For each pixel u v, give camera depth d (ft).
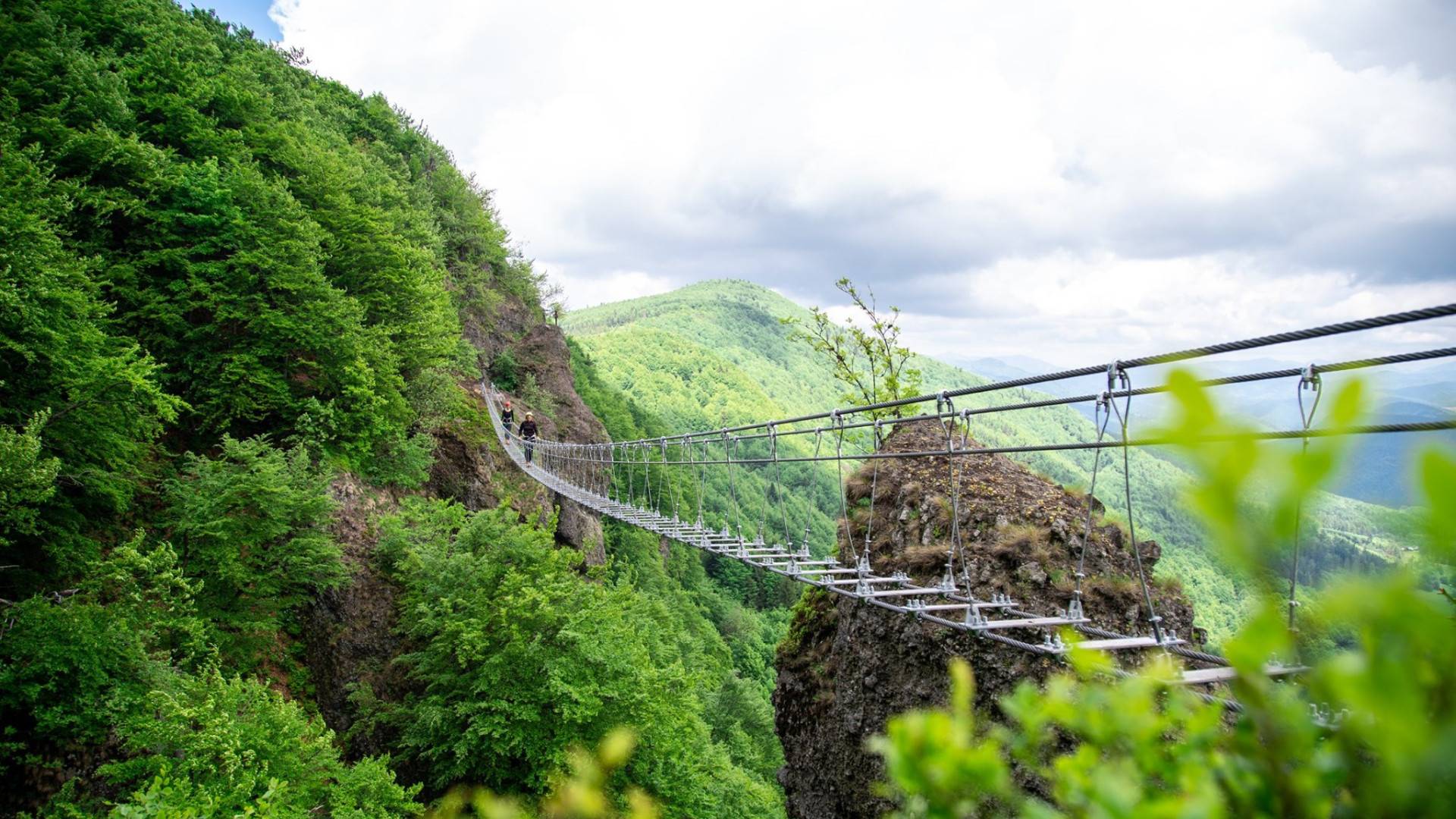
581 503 71.51
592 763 4.19
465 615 49.03
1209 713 2.72
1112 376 17.66
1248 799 2.24
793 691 36.94
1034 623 22.36
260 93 85.05
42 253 37.68
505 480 92.68
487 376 129.90
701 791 49.73
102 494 42.29
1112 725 2.91
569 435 146.61
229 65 86.53
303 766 35.45
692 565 182.60
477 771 44.60
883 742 3.13
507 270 166.40
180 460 52.29
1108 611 26.20
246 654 45.98
